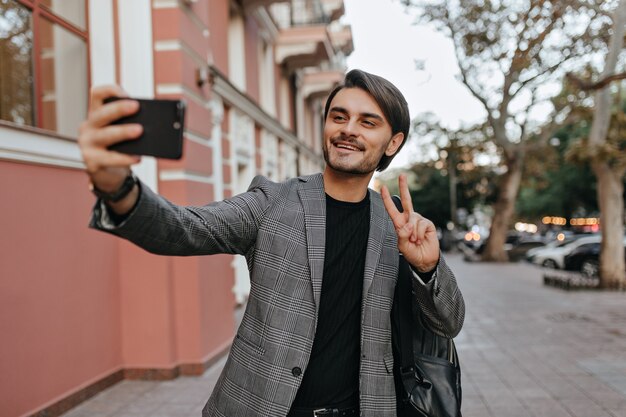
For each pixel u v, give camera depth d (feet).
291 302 5.38
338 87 5.93
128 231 4.04
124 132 3.39
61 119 15.53
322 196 5.81
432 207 158.30
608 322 31.17
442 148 94.17
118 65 18.35
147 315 18.29
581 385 18.13
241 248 5.46
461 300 5.69
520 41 25.85
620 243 47.34
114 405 15.58
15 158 12.85
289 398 5.19
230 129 33.14
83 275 15.92
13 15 13.53
